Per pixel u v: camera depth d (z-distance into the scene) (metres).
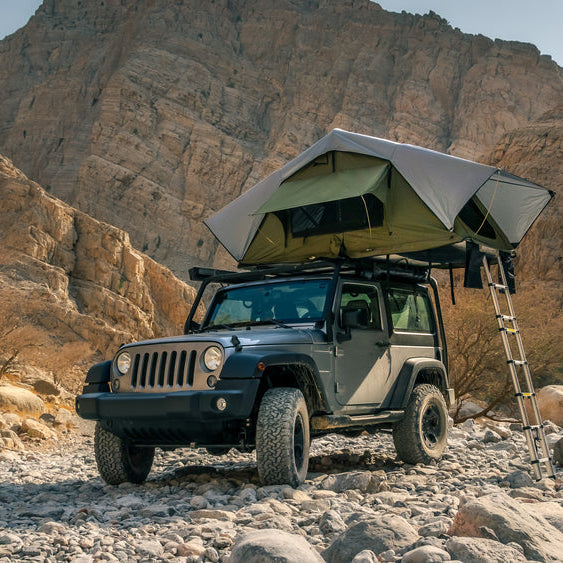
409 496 5.90
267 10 141.38
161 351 6.53
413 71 134.00
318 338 6.98
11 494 7.14
